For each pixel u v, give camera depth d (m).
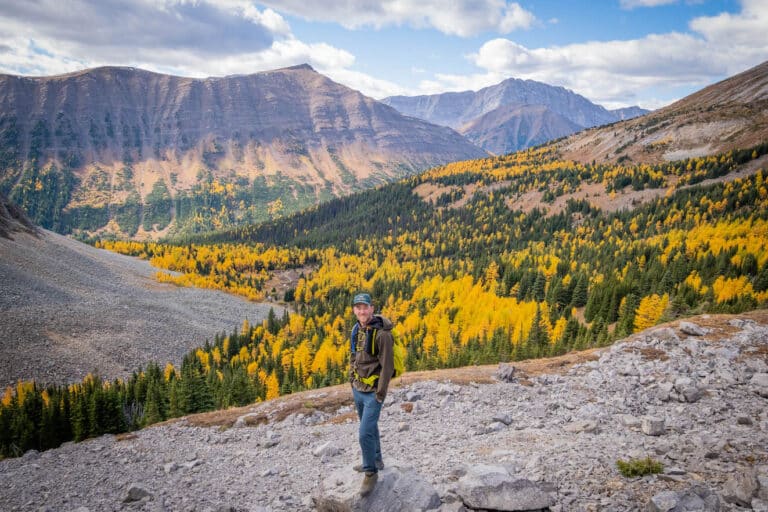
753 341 19.55
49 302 116.69
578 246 167.75
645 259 127.00
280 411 21.34
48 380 85.62
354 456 13.40
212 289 187.12
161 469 14.54
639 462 8.27
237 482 12.01
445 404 18.56
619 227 193.62
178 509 10.41
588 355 23.09
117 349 105.00
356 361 7.55
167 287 172.25
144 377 66.81
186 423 21.88
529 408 16.89
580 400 17.03
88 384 60.38
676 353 19.86
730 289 83.19
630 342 22.52
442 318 98.69
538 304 103.56
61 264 149.62
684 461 8.55
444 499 7.65
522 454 10.57
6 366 85.38
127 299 139.50
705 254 115.62
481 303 112.75
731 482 6.82
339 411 20.77
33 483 14.84
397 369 7.47
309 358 89.38
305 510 9.04
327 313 137.12
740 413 12.95
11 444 43.56
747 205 170.00
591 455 9.61
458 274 161.88
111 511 10.82
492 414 16.69
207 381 60.31
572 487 7.95
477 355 60.28
